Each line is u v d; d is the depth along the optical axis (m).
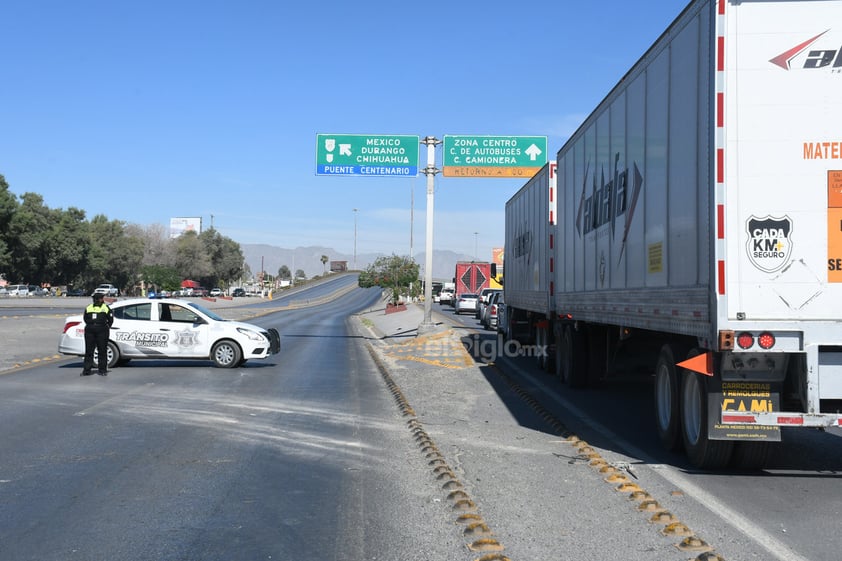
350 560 5.22
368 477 7.59
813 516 6.22
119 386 14.55
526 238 19.59
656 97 8.70
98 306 16.31
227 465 8.05
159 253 126.00
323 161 27.33
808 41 6.87
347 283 150.88
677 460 8.45
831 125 6.86
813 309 6.85
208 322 18.08
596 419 11.37
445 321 40.94
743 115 6.90
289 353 23.08
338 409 12.05
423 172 27.66
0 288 90.00
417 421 10.99
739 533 5.77
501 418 11.45
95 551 5.36
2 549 5.39
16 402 12.37
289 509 6.44
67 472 7.67
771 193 6.88
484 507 6.55
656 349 12.17
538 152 27.38
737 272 6.88
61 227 99.75
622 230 10.16
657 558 5.25
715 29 6.92
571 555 5.32
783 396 7.18
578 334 14.57
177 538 5.65
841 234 6.85
